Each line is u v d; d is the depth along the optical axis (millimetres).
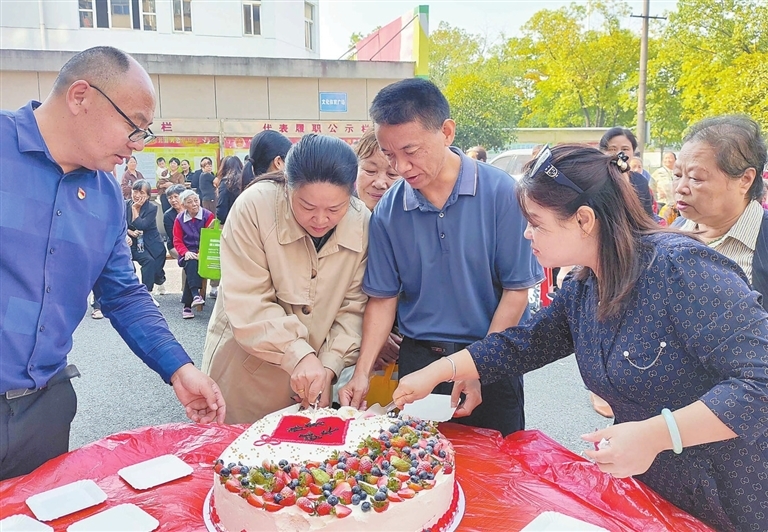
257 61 9656
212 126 9523
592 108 24516
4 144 1639
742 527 1397
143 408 3947
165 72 9406
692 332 1276
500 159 11547
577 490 1533
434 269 2029
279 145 3389
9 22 15680
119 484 1547
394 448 1548
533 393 4238
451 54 30375
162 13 16719
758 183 2066
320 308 2125
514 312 2014
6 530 1312
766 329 1229
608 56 21953
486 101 20516
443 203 1982
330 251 2094
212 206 8453
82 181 1783
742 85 14859
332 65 9914
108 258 1924
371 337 2135
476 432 1882
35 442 1752
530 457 1699
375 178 2637
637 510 1411
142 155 9297
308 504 1287
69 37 16125
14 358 1665
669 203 5930
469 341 2059
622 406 1494
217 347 2232
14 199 1633
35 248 1671
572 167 1369
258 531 1293
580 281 1605
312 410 1826
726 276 1271
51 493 1471
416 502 1318
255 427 1696
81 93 1614
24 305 1667
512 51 26547
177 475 1568
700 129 2094
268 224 2039
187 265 6035
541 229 1424
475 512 1438
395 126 1779
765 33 15461
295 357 1921
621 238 1370
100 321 6125
